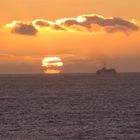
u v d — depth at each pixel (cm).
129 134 16838
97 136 16450
